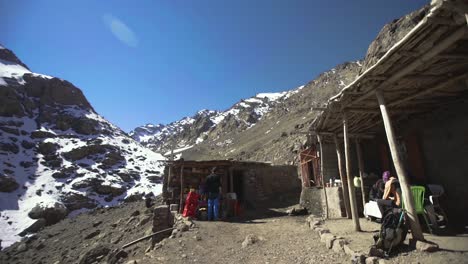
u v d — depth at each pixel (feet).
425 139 28.48
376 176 35.96
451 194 25.26
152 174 193.16
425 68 18.02
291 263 19.83
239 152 205.46
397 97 22.98
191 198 42.88
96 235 69.87
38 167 160.66
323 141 43.06
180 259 24.93
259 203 58.80
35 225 103.40
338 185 36.76
